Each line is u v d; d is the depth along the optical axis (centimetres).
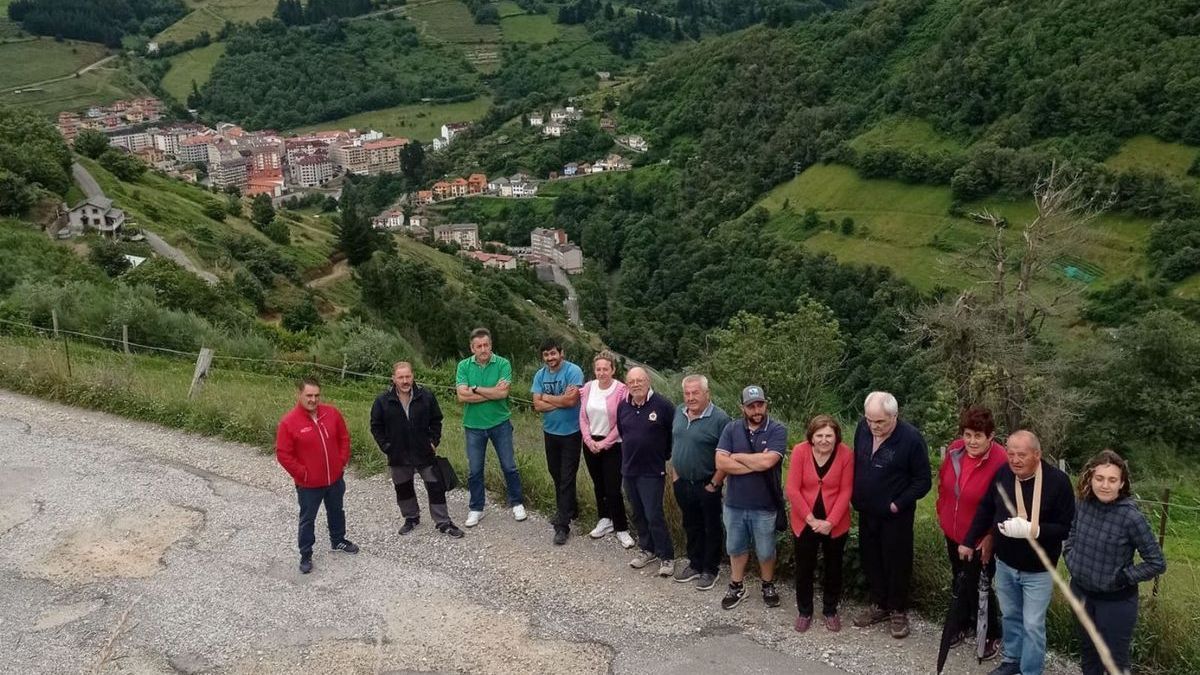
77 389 1414
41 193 4509
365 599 743
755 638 666
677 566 798
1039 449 541
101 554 838
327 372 2169
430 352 2927
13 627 698
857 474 650
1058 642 634
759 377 2311
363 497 1004
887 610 676
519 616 711
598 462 845
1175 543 1166
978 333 2370
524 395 1966
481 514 920
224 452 1173
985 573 595
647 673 621
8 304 2119
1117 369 2450
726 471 691
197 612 722
